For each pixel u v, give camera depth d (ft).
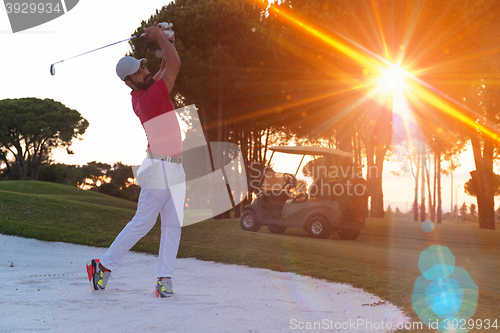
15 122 141.28
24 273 15.15
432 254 24.64
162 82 10.18
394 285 12.21
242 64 50.70
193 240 23.75
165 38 10.43
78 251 21.94
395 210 124.16
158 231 26.13
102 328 7.38
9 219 28.71
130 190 142.72
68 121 152.35
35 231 25.25
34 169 150.41
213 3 50.06
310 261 17.03
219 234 26.13
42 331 7.03
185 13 50.85
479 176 52.42
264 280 13.37
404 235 38.68
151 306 9.16
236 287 12.16
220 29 51.21
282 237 27.35
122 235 10.52
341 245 26.20
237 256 18.12
